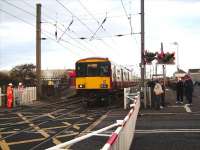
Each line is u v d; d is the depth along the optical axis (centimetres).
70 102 4062
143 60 3017
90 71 3384
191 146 1307
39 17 4259
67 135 1644
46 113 2747
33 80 5812
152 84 2855
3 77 6122
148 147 1298
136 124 1919
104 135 1469
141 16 3042
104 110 2911
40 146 1386
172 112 2502
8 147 1366
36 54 4300
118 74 3897
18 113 2766
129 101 3061
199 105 3008
